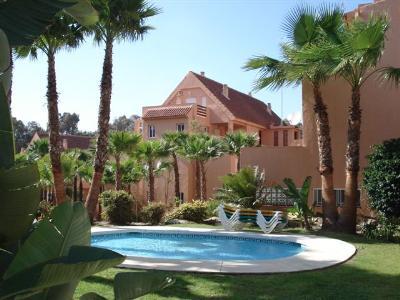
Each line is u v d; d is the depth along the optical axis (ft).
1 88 9.48
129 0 56.03
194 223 66.85
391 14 61.62
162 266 30.66
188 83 138.92
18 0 11.10
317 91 54.90
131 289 9.06
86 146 171.63
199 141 94.84
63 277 7.09
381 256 36.94
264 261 33.14
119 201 65.10
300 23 53.83
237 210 56.34
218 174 112.37
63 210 9.24
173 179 112.57
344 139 64.18
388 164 48.01
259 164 68.49
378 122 62.18
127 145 82.99
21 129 245.65
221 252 44.57
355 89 51.52
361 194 61.57
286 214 55.36
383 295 24.57
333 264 32.42
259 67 54.34
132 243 51.01
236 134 98.68
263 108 175.42
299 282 27.30
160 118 125.39
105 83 58.70
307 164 66.18
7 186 8.51
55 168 59.52
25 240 9.32
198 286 25.94
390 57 61.21
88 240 9.37
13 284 7.15
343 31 52.65
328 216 54.08
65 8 11.38
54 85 59.52
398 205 47.57
